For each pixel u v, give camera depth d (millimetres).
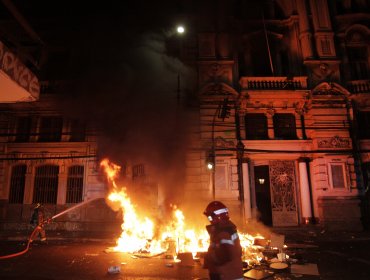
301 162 17969
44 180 18859
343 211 16828
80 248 11531
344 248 11258
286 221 17797
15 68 4180
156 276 7176
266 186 18844
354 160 17594
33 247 11797
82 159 18797
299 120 18438
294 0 20203
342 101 18047
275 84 18344
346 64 19203
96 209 18109
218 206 3434
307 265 8055
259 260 8578
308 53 18969
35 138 19203
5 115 19234
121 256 9789
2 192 18469
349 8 20219
